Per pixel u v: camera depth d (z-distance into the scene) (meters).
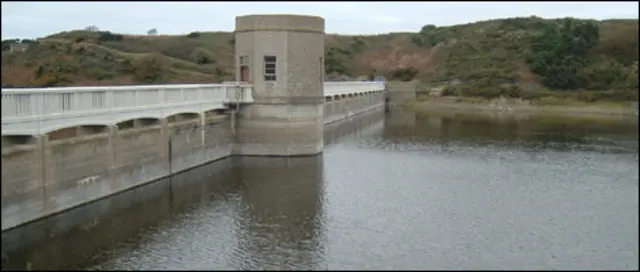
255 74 34.72
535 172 33.66
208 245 18.95
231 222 21.48
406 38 149.88
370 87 85.81
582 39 111.69
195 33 113.50
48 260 17.12
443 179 30.81
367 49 147.12
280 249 18.77
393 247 19.31
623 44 113.81
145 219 21.50
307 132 35.81
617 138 51.78
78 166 22.00
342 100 69.12
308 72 35.12
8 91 18.41
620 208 25.34
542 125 64.44
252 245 19.05
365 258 18.19
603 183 30.69
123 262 17.23
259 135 35.16
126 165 25.19
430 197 26.41
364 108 82.56
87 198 22.69
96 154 23.03
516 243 20.22
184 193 25.56
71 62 61.28
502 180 30.98
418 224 22.02
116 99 24.11
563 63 103.81
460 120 70.38
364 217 22.69
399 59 137.62
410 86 103.25
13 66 57.78
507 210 24.58
